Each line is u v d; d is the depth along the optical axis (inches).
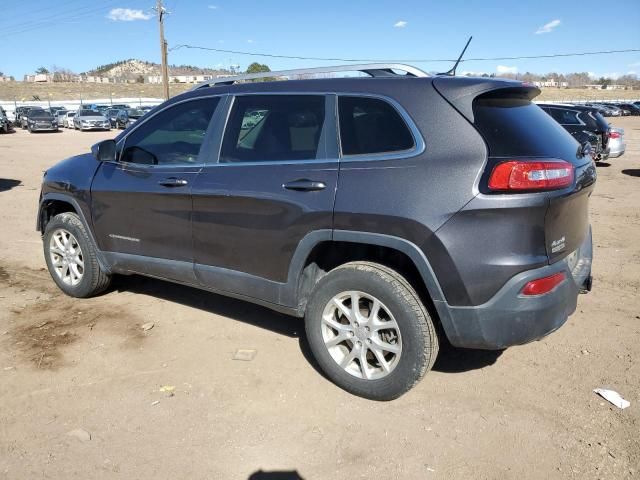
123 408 128.1
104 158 171.6
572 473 107.0
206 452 113.2
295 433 119.3
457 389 136.5
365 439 117.3
